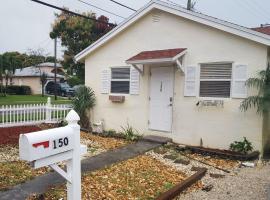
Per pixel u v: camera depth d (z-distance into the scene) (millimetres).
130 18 10766
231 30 8445
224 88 8883
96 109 12406
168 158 8102
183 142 9711
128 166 7164
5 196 5059
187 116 9602
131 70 11078
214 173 6926
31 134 2717
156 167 7180
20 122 12703
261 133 8234
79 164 3277
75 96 12695
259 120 8234
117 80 11656
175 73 9859
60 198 4980
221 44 8859
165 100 10133
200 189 5855
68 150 3131
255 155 8156
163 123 10211
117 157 7961
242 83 8484
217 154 8359
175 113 9891
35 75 44000
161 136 10258
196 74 9367
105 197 5168
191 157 8266
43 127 12406
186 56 9594
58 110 13664
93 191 5402
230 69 8766
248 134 8438
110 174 6473
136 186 5793
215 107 9000
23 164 6977
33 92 44500
